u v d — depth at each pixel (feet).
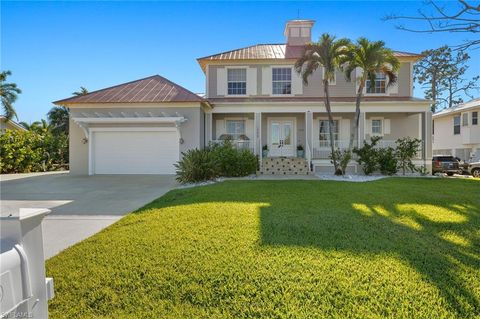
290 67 54.54
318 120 54.95
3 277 4.26
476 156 71.31
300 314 7.71
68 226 16.66
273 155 54.44
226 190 26.68
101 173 46.39
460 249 12.17
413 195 24.34
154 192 28.94
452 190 27.53
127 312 8.02
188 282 9.30
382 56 38.01
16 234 4.71
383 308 7.93
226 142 45.11
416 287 8.91
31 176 47.60
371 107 48.08
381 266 10.25
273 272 9.74
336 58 39.34
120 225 15.98
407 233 14.15
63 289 9.06
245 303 8.23
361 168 47.93
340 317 7.59
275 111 48.57
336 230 14.35
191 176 35.73
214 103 48.49
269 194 24.50
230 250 11.59
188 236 13.28
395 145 48.11
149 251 11.68
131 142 46.01
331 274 9.61
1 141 57.06
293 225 14.97
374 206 20.03
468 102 80.28
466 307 8.02
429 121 47.62
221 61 54.44
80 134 46.65
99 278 9.66
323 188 28.25
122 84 51.90
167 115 45.06
